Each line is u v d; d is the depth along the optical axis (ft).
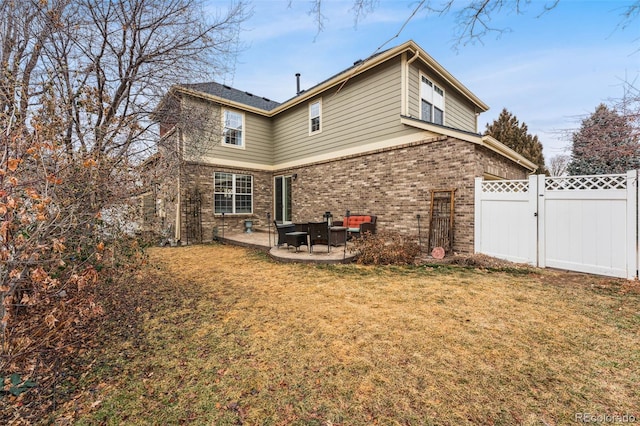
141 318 11.07
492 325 9.96
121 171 11.27
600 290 13.47
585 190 16.25
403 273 17.31
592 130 22.39
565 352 8.15
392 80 26.48
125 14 13.91
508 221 19.24
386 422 5.74
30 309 10.21
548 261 17.52
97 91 12.24
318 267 19.17
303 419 5.88
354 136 29.94
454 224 22.30
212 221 34.47
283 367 7.68
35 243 7.69
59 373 7.54
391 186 26.68
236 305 12.36
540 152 59.52
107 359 8.21
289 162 38.11
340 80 30.12
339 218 31.58
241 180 37.70
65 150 9.25
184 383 7.10
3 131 7.54
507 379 6.98
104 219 10.98
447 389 6.66
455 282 15.21
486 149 23.47
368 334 9.44
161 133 16.25
